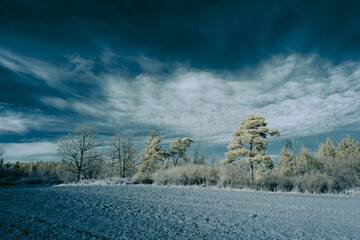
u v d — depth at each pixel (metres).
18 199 9.90
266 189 21.08
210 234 5.81
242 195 15.67
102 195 12.95
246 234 5.92
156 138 42.75
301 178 21.33
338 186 20.75
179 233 5.78
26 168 85.75
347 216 8.78
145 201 11.17
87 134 42.41
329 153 43.00
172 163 45.03
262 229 6.46
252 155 23.62
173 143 44.62
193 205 10.45
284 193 18.70
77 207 8.61
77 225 5.97
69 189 16.75
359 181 20.41
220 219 7.61
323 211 9.80
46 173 75.19
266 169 23.92
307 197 15.42
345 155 23.61
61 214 7.20
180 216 7.86
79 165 41.72
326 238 5.75
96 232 5.44
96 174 49.38
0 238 4.62
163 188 20.36
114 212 8.02
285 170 31.23
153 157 41.97
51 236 4.94
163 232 5.80
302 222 7.53
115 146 46.72
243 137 24.64
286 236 5.84
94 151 46.81
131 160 49.28
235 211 9.23
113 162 46.31
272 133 24.05
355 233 6.24
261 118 24.56
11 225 5.57
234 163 24.94
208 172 25.94
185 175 26.52
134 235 5.41
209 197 13.86
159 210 8.84
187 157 45.66
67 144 40.66
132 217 7.36
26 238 4.71
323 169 25.92
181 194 15.22
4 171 67.00
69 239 4.81
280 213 9.08
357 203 12.59
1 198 10.00
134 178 29.41
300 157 29.17
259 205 11.09
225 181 23.62
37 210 7.63
